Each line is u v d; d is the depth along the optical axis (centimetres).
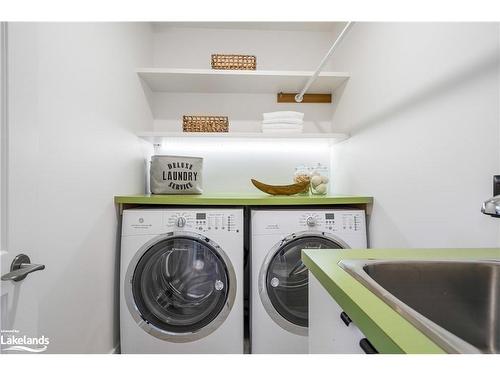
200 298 170
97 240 144
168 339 161
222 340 162
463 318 78
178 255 171
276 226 167
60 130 112
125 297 160
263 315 164
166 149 244
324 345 80
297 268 173
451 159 103
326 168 240
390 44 147
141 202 164
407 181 132
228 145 249
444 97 107
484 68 90
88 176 134
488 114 88
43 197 102
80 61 126
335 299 66
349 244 167
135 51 199
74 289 124
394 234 143
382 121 156
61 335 115
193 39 248
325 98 251
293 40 254
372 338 48
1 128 70
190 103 246
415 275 81
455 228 102
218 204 169
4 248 70
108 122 155
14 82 73
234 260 164
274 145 250
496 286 76
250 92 247
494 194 82
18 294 74
